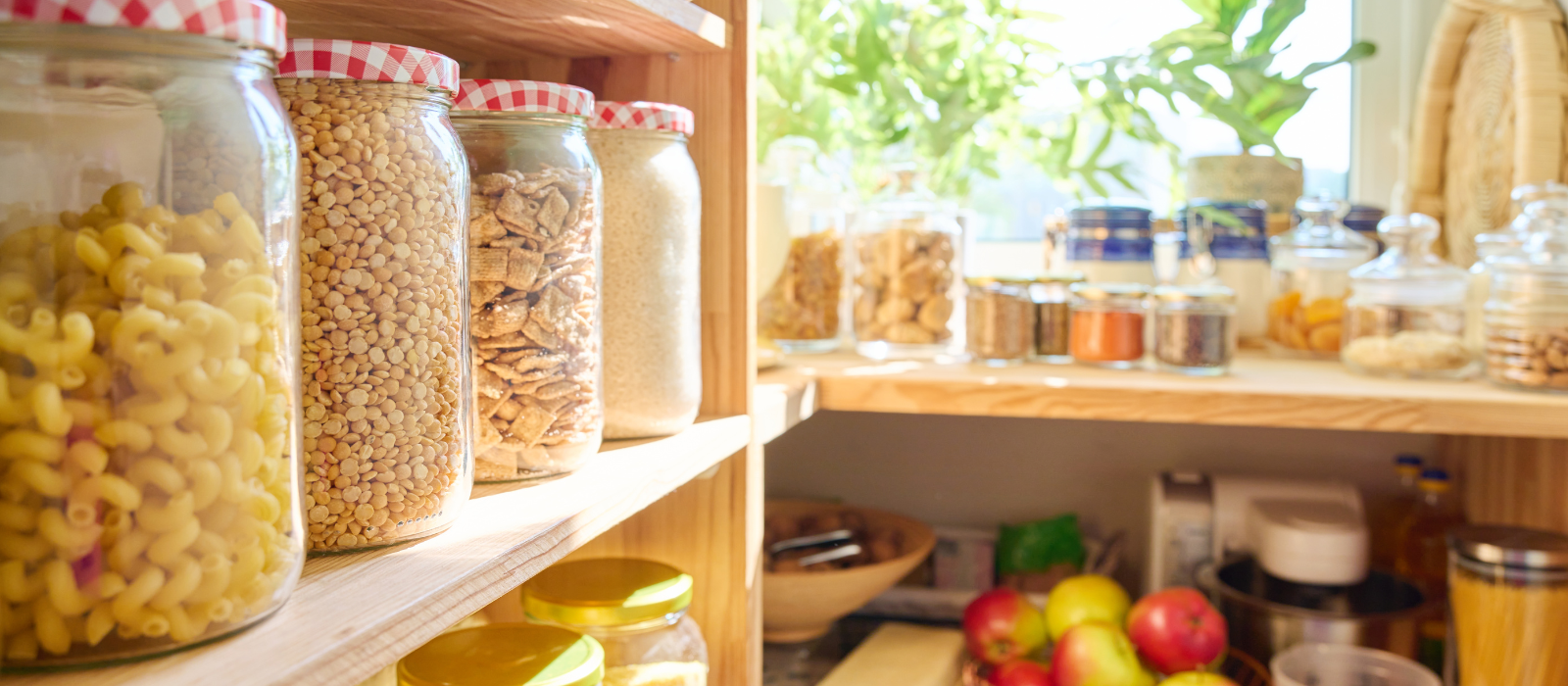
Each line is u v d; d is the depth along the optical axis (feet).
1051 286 4.05
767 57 4.33
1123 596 3.93
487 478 1.86
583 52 2.52
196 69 1.09
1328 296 4.16
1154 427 4.83
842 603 3.74
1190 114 4.86
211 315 1.08
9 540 1.00
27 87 1.00
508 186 1.82
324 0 1.84
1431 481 4.22
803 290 4.21
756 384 3.24
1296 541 3.86
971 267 4.64
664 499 2.75
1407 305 3.65
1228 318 3.65
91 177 1.01
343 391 1.39
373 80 1.41
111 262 1.02
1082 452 4.91
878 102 4.50
